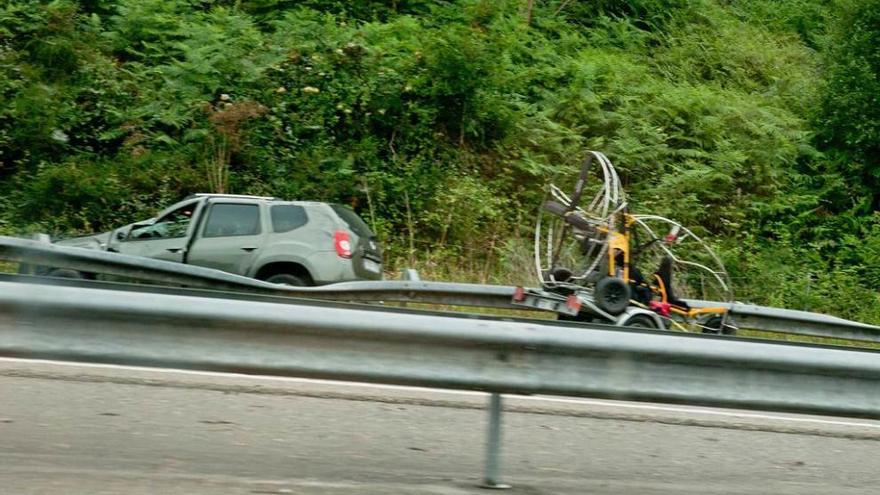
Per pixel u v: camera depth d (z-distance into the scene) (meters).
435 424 6.94
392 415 7.11
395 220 19.33
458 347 5.26
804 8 29.64
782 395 5.54
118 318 4.99
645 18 27.36
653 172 21.16
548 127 21.05
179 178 18.59
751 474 6.29
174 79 19.89
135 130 19.22
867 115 22.38
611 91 22.70
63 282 5.64
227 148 18.98
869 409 5.63
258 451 5.75
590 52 23.88
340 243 13.92
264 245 13.81
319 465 5.55
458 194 19.38
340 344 5.17
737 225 20.36
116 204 18.25
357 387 7.96
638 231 15.88
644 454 6.60
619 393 5.37
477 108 20.95
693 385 5.45
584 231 13.63
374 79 20.50
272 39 21.00
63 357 4.94
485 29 22.41
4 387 6.89
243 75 20.03
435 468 5.73
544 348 5.30
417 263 18.30
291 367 5.11
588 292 13.50
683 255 19.17
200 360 5.04
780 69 25.84
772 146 22.16
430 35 21.31
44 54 19.94
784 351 5.54
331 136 20.20
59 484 4.74
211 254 13.80
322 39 21.00
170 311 5.00
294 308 5.13
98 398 6.80
